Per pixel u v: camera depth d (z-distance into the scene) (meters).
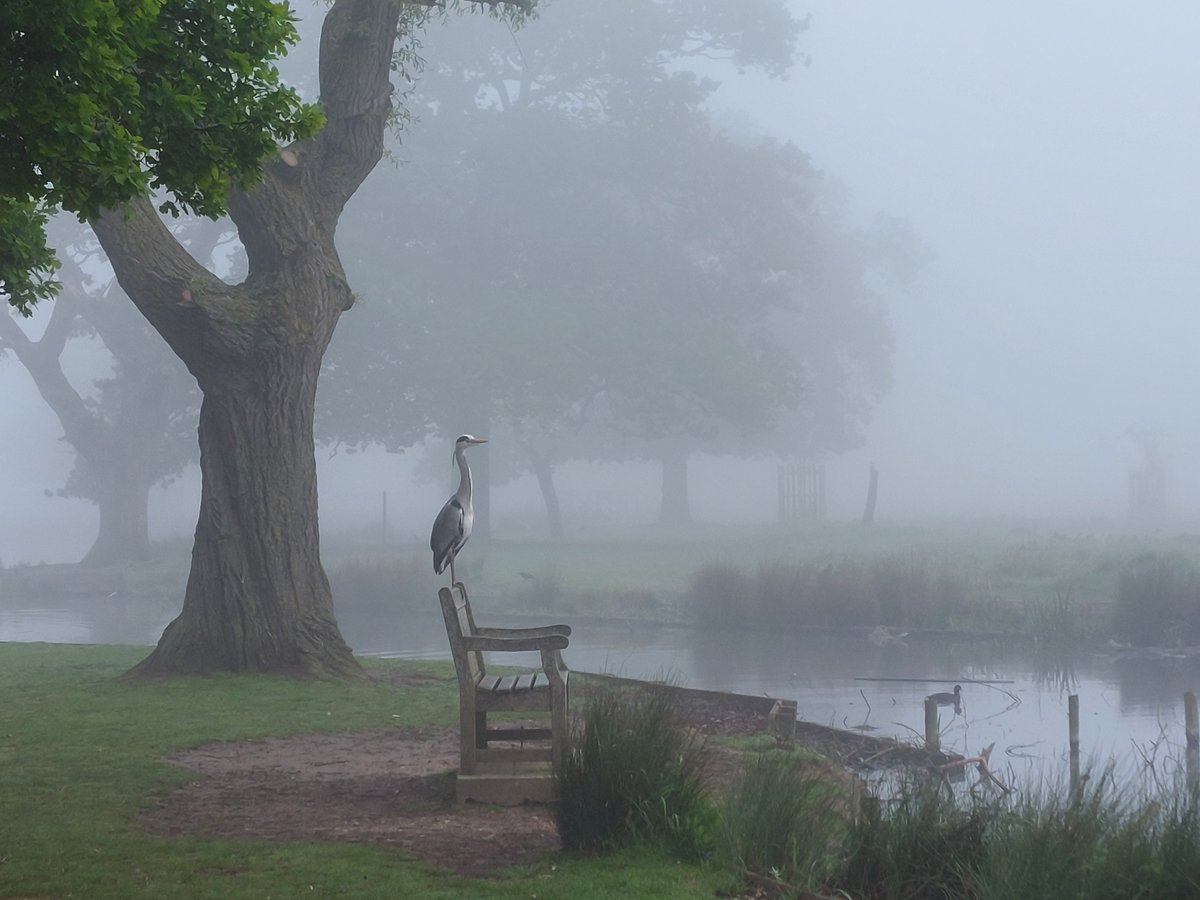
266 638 16.52
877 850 7.01
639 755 7.62
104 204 6.93
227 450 16.53
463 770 8.99
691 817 7.50
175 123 7.37
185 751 11.48
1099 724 17.16
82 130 6.41
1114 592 28.31
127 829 8.20
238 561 16.56
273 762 11.05
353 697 14.84
